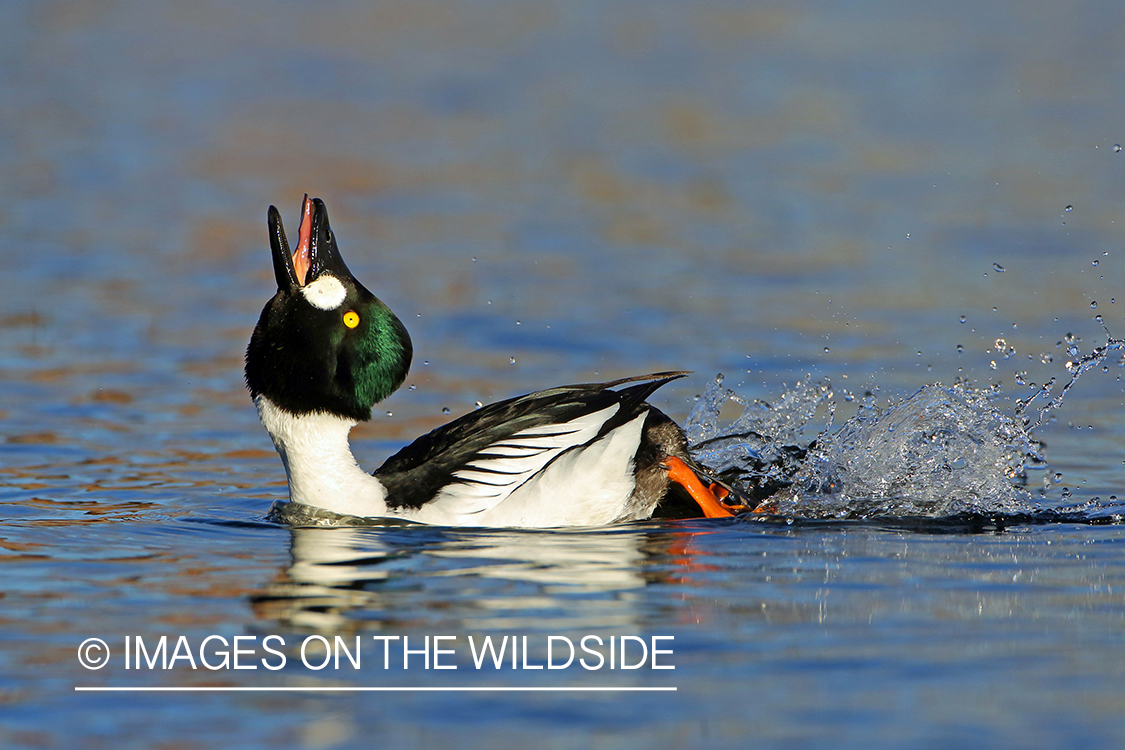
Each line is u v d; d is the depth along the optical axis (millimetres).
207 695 6113
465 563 8273
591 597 7496
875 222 22766
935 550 8625
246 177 26812
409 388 14352
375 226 22906
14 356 15523
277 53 42844
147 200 24812
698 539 8961
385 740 5605
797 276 19391
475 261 20438
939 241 21328
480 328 16766
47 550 8641
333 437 9547
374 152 29453
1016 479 10703
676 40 44750
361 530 9258
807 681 6176
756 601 7398
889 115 32500
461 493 9453
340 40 45188
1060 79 36625
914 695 6008
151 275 19797
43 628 7008
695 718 5789
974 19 47719
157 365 15305
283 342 9398
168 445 12180
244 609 7320
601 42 44594
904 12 49531
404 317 17250
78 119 32469
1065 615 7098
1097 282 18688
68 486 10695
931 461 10312
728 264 20203
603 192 25578
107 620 7145
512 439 9523
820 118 32438
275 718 5848
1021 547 8695
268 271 20281
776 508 9922
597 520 9492
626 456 9570
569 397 9766
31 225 22672
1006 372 14672
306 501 9578
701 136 30859
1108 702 5902
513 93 36469
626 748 5496
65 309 17750
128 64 40344
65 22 47719
